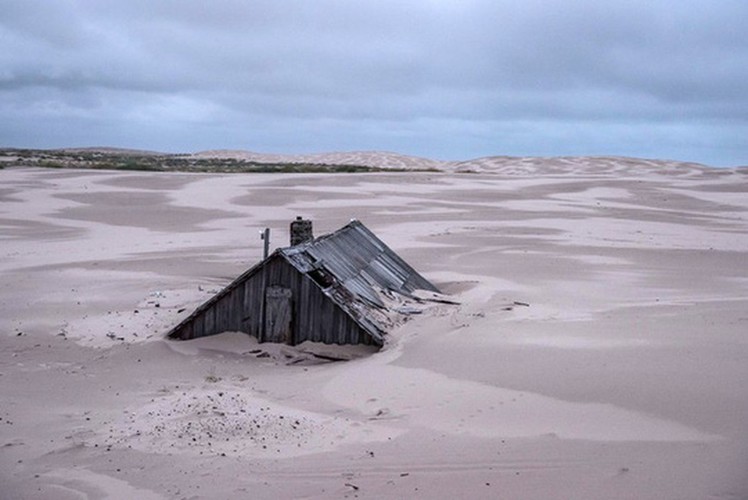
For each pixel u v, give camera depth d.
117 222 43.78
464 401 12.52
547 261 31.12
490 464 9.81
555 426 11.11
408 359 15.50
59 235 38.50
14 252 32.69
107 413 12.83
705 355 14.30
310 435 11.35
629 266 30.22
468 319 18.88
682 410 11.31
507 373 13.84
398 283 21.98
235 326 17.97
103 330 19.05
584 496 8.67
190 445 11.02
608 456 9.82
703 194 65.31
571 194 63.44
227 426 11.83
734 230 43.78
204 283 25.56
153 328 19.28
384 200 55.59
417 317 19.33
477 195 60.75
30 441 11.44
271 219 45.38
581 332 16.91
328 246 20.59
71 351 17.33
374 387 13.74
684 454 9.69
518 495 8.84
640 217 49.31
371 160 171.25
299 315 17.61
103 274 27.22
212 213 48.03
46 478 10.01
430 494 9.02
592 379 13.06
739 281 26.86
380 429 11.50
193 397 13.56
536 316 19.20
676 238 39.41
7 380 15.02
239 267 28.97
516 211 50.91
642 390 12.30
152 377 15.38
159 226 42.41
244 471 9.98
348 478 9.62
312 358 16.91
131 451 10.87
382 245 24.48
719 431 10.41
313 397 13.48
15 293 23.67
